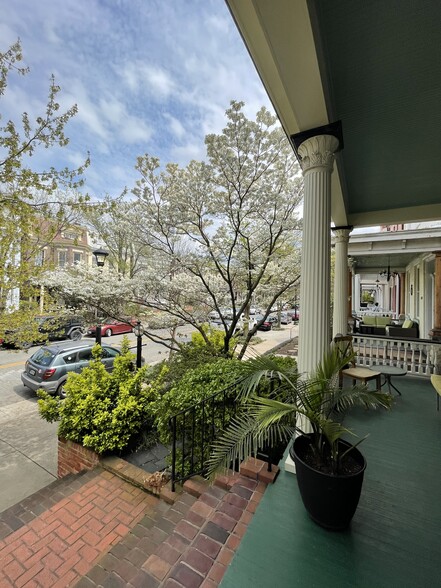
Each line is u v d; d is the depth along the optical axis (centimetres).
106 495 250
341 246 479
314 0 136
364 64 180
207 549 155
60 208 436
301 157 221
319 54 156
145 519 215
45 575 178
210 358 402
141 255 591
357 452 173
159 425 273
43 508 242
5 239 390
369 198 413
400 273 1045
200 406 251
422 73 185
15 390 581
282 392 205
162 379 370
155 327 566
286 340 1151
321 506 157
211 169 421
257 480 211
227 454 160
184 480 235
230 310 562
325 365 179
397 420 310
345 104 218
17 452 366
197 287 512
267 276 528
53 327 502
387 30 156
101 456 296
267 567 140
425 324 706
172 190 448
